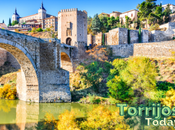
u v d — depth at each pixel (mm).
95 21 85312
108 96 33625
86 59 51000
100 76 40188
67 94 31969
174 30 64500
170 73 36312
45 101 31141
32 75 30953
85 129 21812
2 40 23984
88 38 70438
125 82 31000
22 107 29016
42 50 32469
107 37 66000
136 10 95500
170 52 42188
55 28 114000
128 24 92312
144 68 30141
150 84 29391
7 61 57125
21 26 116562
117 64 39000
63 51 43250
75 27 61219
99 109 27141
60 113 26188
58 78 32219
